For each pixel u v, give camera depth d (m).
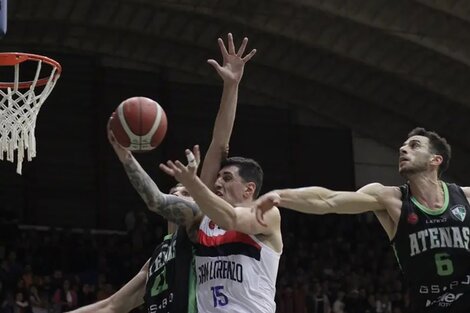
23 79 31.73
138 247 33.44
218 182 7.89
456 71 36.88
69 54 37.22
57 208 36.09
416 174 8.65
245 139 40.06
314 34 35.22
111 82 37.88
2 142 11.40
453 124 41.00
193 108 39.28
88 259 31.73
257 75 39.59
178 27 35.88
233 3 33.53
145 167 37.78
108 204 37.03
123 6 34.31
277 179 40.28
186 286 7.60
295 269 34.66
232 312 7.43
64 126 36.75
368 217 39.25
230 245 7.55
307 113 41.66
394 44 35.69
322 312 30.97
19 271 28.12
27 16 33.22
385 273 35.97
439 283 8.42
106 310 8.50
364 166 41.97
